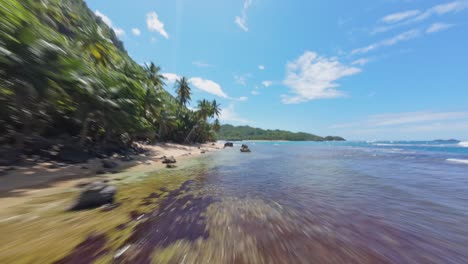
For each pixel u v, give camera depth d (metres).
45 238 4.63
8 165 11.95
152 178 12.75
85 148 19.42
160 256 4.00
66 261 3.75
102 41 24.94
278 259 3.97
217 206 7.47
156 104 33.56
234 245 4.51
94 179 11.67
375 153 39.06
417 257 4.14
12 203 6.98
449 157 30.12
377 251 4.34
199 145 58.78
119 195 8.70
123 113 21.86
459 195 9.08
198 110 64.00
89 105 18.05
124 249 4.24
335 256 4.12
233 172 15.61
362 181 12.23
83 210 6.63
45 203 7.13
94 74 19.02
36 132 16.45
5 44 10.97
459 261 4.01
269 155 33.66
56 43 14.67
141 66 42.41
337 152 42.38
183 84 57.91
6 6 11.11
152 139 35.75
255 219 6.20
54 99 14.35
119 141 27.06
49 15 21.58
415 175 14.52
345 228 5.56
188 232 5.18
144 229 5.30
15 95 11.86
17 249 4.11
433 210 7.10
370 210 7.09
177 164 20.45
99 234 4.93
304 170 16.92
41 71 12.56
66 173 12.48
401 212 6.89
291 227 5.59
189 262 3.82
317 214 6.69
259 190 10.02
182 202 7.91
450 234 5.21
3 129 14.23
